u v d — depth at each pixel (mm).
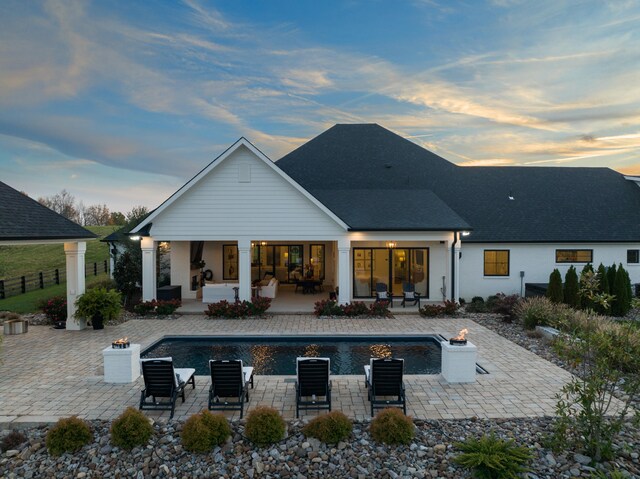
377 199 19875
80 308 13758
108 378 9141
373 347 12656
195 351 12266
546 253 19641
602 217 20594
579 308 16531
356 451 6461
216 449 6512
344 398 8359
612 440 6531
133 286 19438
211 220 16938
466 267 19688
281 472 6043
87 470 6156
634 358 6434
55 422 7238
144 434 6582
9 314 15984
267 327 14336
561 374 9719
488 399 8273
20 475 6098
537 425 7184
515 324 14805
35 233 12117
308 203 16922
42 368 10125
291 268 23953
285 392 8664
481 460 5758
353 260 19781
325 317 15984
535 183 22531
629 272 19797
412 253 19750
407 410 7746
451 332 13664
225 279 22328
